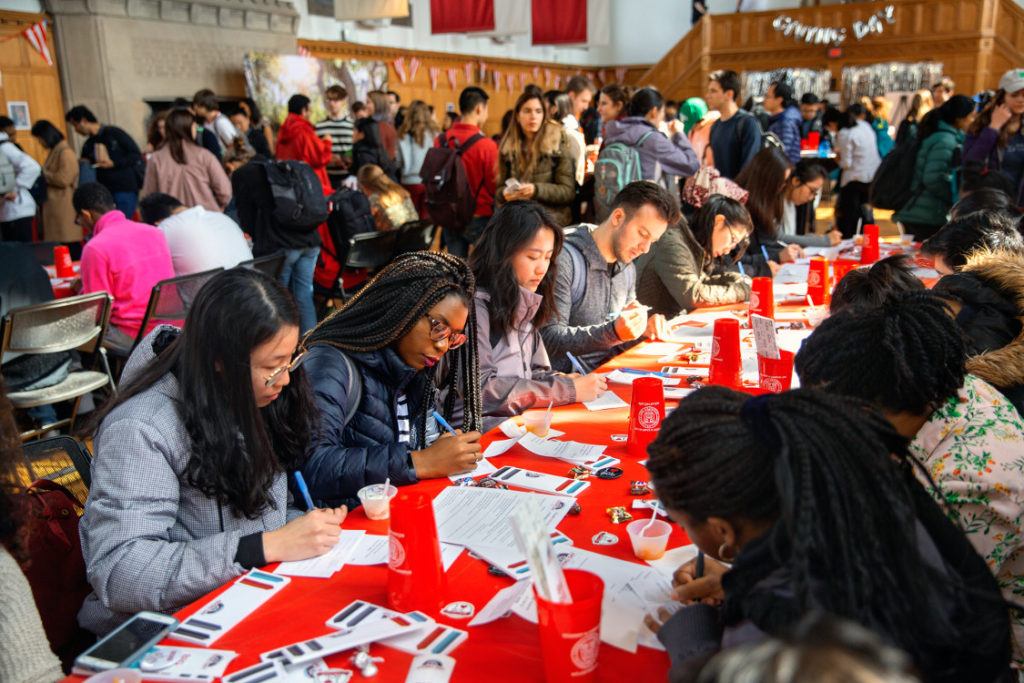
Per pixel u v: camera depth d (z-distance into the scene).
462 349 2.15
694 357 2.72
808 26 14.51
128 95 8.41
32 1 7.87
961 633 0.97
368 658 1.14
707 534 1.05
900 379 1.34
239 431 1.52
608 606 1.28
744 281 3.64
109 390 4.14
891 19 13.84
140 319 3.90
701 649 1.03
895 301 1.41
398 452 1.81
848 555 0.89
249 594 1.35
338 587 1.37
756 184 4.36
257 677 1.11
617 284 3.09
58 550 1.61
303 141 6.56
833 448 0.93
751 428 0.98
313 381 1.86
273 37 10.23
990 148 4.89
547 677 1.08
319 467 1.79
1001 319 1.88
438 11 11.43
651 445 1.07
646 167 4.84
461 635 1.20
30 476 1.51
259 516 1.62
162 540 1.46
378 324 1.87
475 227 5.68
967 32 13.31
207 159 5.62
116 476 1.46
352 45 11.61
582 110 6.60
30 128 7.88
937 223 5.30
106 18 8.12
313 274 5.46
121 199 7.61
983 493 1.42
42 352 3.32
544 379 2.38
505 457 1.93
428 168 5.51
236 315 1.46
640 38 17.47
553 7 12.34
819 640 0.51
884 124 10.19
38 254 5.11
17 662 1.21
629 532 1.44
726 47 15.34
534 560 1.06
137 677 1.11
